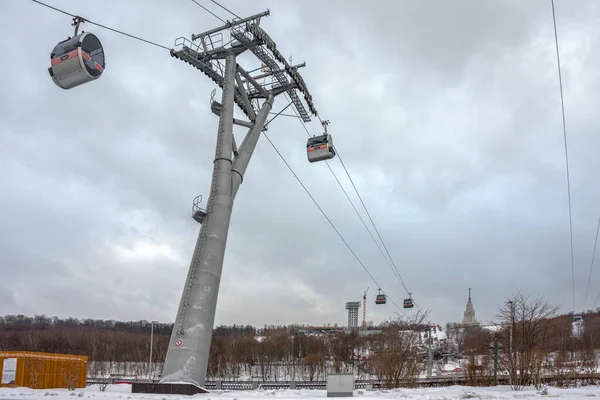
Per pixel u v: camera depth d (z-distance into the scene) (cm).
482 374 4878
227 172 2977
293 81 3619
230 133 3081
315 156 3766
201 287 2709
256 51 3334
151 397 2119
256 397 2373
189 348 2589
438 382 4953
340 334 12100
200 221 2905
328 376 2617
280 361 10944
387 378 4400
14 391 2261
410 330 5462
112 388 4109
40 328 15550
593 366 5212
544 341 4700
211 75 3531
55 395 2020
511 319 4628
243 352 10544
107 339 12612
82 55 2041
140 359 11400
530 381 4369
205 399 2153
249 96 3744
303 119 3997
